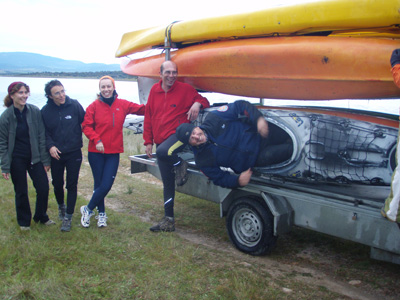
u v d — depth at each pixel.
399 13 3.15
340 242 4.51
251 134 3.98
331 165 3.75
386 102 5.34
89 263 3.75
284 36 3.92
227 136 3.92
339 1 3.43
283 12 3.76
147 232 4.71
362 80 3.50
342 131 3.68
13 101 4.25
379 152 3.51
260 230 3.99
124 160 9.27
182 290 3.28
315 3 3.56
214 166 3.95
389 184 3.50
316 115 3.83
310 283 3.49
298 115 3.94
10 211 5.23
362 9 3.32
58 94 4.37
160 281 3.42
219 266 3.75
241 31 4.14
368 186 3.63
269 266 3.86
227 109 3.98
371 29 3.54
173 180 4.79
